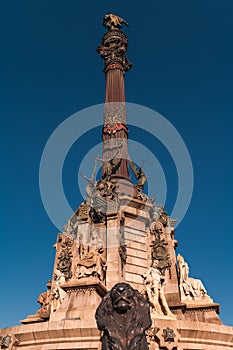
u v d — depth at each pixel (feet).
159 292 78.33
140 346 28.81
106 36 154.30
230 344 71.20
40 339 66.54
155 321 67.41
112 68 144.15
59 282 83.97
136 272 90.74
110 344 28.94
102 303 31.89
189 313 87.25
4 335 69.31
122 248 90.07
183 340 67.21
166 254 96.22
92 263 81.05
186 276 94.43
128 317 30.42
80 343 63.82
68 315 72.43
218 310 87.04
